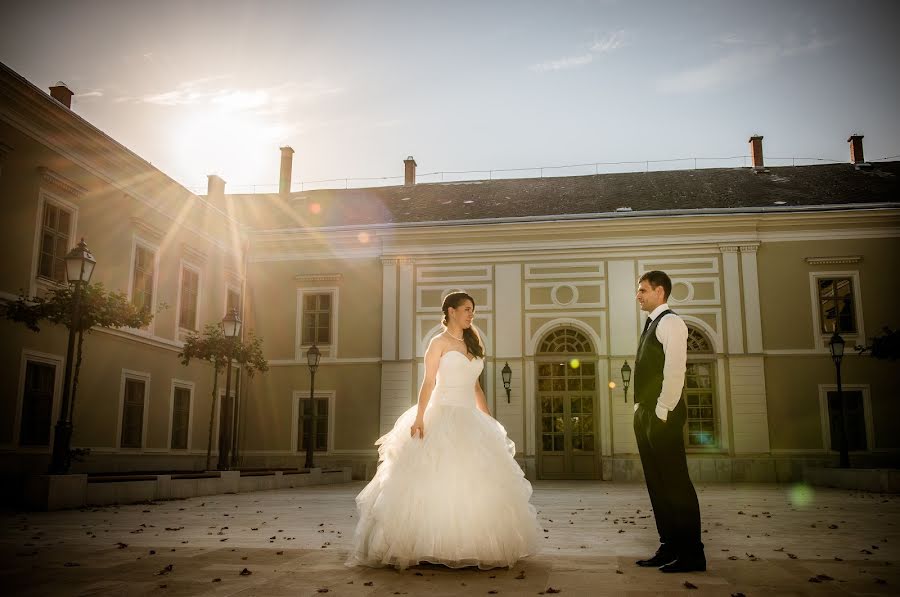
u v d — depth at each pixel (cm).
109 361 1644
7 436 1341
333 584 406
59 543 604
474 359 497
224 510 994
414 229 2267
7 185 1366
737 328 2105
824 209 2091
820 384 2069
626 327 2155
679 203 2305
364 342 2277
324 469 2066
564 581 412
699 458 2059
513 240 2242
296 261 2355
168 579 425
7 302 1307
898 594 378
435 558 439
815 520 873
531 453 2128
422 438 470
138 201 1764
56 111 1447
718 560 504
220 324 1797
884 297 2075
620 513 984
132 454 1711
